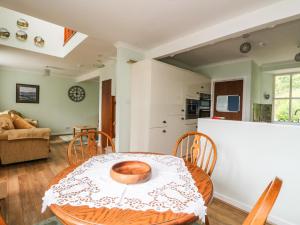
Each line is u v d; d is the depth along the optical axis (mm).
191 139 3768
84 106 7395
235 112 4242
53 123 6641
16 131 3176
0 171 2959
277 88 4691
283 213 1702
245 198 1976
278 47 3301
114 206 783
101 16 2236
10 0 1939
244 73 4082
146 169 1160
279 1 1839
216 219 1812
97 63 4723
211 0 1863
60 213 744
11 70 5711
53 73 6332
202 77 4254
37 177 2746
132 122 3260
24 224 1672
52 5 2023
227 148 2119
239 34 2252
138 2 1925
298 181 1617
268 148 1802
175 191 925
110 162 1369
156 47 3307
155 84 3006
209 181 1068
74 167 1251
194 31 2627
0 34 3385
